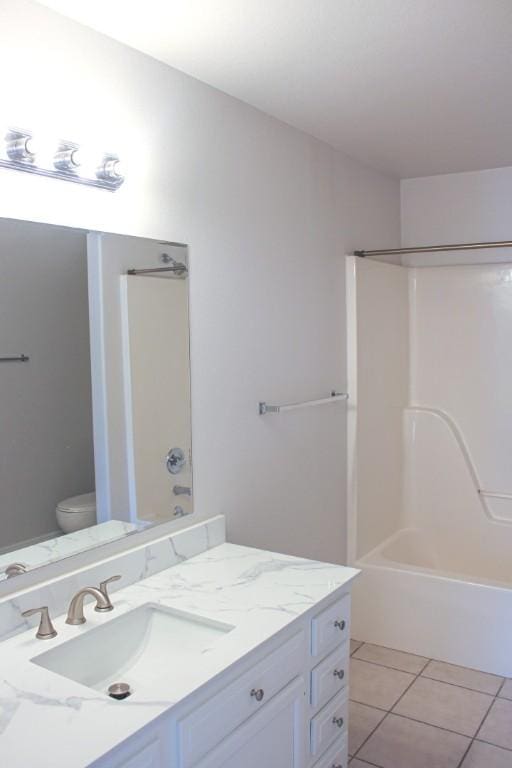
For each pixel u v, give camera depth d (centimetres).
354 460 345
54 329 186
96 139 197
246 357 264
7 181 174
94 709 139
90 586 192
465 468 388
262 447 276
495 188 379
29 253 179
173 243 225
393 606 331
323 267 319
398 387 396
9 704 140
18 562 177
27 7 176
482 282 388
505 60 224
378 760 248
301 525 305
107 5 181
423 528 401
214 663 158
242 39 204
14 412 177
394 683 301
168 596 196
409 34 203
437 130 301
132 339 210
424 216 402
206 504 244
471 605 311
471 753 252
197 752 151
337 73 232
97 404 199
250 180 263
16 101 174
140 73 211
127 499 210
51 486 186
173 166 225
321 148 315
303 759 195
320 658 201
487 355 388
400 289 396
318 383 317
